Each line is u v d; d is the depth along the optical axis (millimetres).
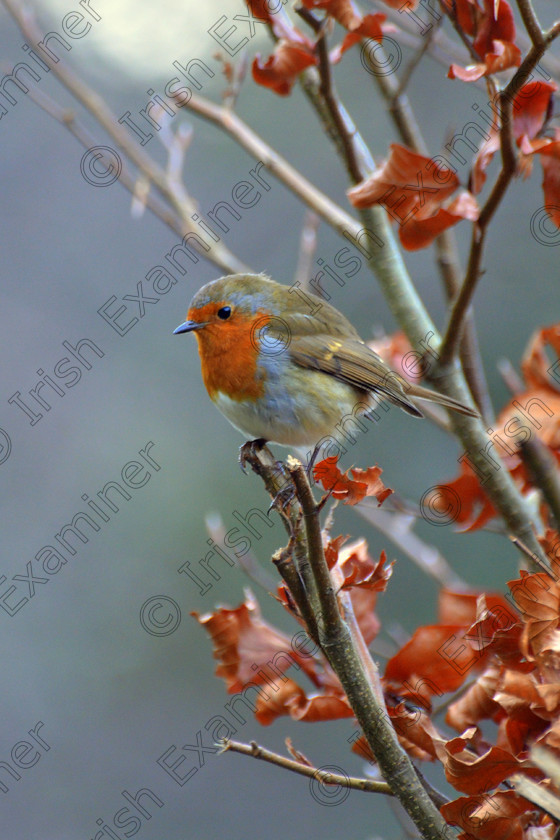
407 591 10875
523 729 3992
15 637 11688
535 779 3920
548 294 11266
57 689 11664
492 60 4906
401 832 10539
